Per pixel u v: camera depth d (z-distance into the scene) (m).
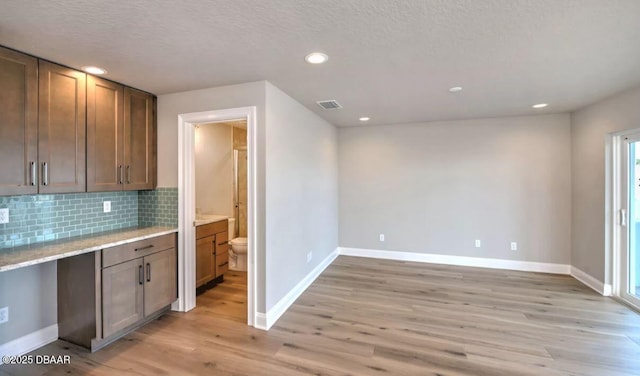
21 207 2.31
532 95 3.18
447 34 1.85
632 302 3.14
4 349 2.19
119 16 1.62
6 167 1.99
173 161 3.05
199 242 3.48
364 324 2.77
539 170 4.21
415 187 4.82
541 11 1.59
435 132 4.68
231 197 5.09
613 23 1.71
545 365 2.15
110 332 2.37
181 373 2.07
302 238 3.59
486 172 4.45
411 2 1.50
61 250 2.12
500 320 2.83
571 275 4.07
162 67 2.36
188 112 2.97
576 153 3.93
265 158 2.69
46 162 2.21
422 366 2.15
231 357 2.26
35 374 2.05
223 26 1.74
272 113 2.81
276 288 2.91
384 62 2.28
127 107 2.81
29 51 2.05
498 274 4.16
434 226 4.74
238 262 4.55
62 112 2.30
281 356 2.27
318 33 1.83
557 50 2.08
